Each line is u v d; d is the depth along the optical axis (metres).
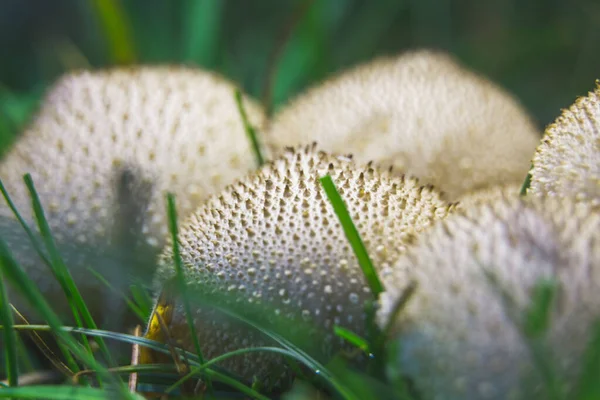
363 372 0.16
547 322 0.15
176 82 0.21
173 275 0.17
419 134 0.20
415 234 0.16
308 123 0.21
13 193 0.19
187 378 0.16
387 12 0.33
